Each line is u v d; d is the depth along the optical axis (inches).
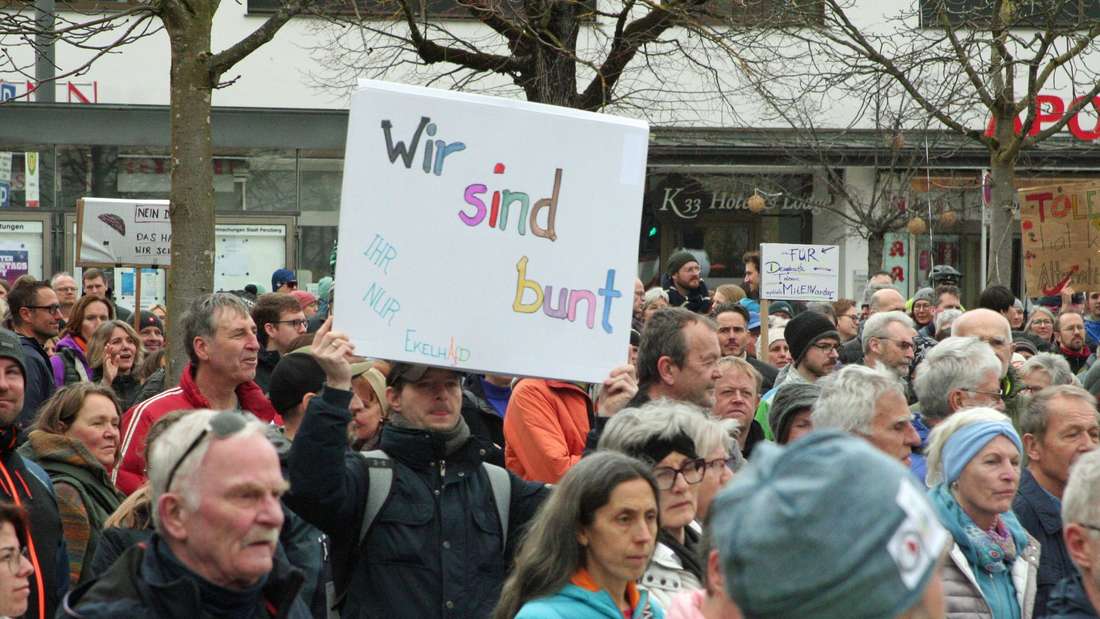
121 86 3786.9
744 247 4057.6
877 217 3767.2
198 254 1520.7
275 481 534.6
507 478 751.7
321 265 3501.5
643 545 611.5
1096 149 3754.9
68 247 3415.4
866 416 836.0
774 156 3855.8
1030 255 1913.1
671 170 3937.0
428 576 704.4
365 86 765.9
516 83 2239.2
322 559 810.2
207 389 1027.3
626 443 696.4
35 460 874.8
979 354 997.8
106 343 1485.0
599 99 2236.7
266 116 3459.6
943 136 3698.3
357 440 936.3
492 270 780.0
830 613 235.1
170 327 1501.0
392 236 764.6
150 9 1556.3
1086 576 569.6
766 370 1509.6
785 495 241.0
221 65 1540.4
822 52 2711.6
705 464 695.7
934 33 3147.1
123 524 725.3
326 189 3499.0
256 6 3846.0
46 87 3474.4
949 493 786.2
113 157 3430.1
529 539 631.2
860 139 3727.9
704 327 883.4
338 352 700.7
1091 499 565.3
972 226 3949.3
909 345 1267.2
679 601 579.2
